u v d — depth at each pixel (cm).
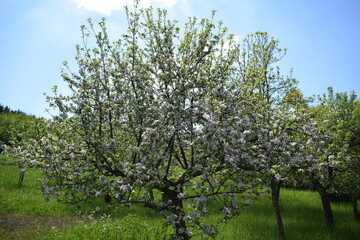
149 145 654
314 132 792
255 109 840
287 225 1273
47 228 1138
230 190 639
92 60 811
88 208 1449
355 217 1505
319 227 1269
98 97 778
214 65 761
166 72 753
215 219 1254
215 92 723
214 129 614
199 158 682
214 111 670
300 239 1066
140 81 756
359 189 1181
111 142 715
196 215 595
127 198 671
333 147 1002
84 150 693
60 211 1411
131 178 646
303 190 2573
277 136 816
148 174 632
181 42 784
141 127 708
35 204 1498
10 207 1406
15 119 3747
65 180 703
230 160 593
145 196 706
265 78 1143
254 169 670
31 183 2120
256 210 1617
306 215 1559
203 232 613
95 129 778
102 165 696
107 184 648
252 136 737
